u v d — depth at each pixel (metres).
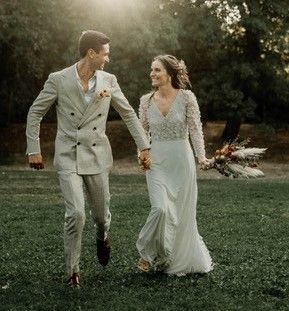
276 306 5.02
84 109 5.53
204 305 5.00
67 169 5.51
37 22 23.70
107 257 6.16
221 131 36.00
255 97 30.36
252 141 34.00
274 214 11.20
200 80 28.64
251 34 28.88
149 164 5.87
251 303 5.08
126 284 5.67
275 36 27.67
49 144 32.31
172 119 6.14
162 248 5.93
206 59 29.22
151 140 6.28
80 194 5.46
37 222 10.07
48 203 13.02
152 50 23.92
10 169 24.92
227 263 6.74
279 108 31.34
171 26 24.42
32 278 5.95
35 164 5.53
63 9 24.14
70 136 5.55
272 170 26.19
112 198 13.94
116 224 9.77
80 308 4.86
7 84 28.16
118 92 5.70
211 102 28.77
